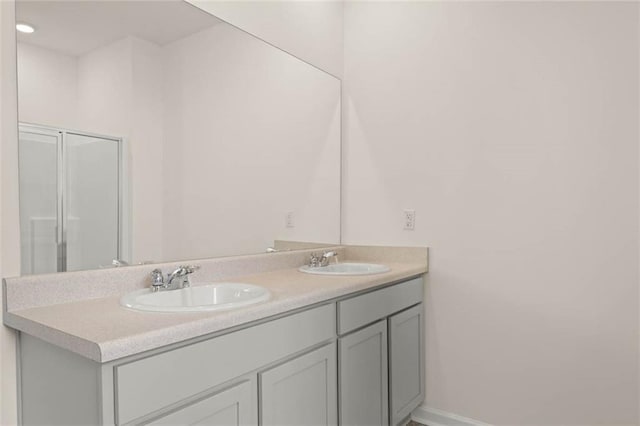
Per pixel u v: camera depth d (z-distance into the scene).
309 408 1.58
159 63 1.72
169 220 1.75
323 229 2.54
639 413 1.86
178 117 1.78
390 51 2.51
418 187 2.41
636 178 1.86
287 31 2.31
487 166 2.21
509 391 2.15
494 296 2.19
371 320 1.94
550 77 2.05
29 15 1.36
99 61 1.53
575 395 1.99
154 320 1.17
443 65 2.34
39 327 1.14
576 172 1.98
